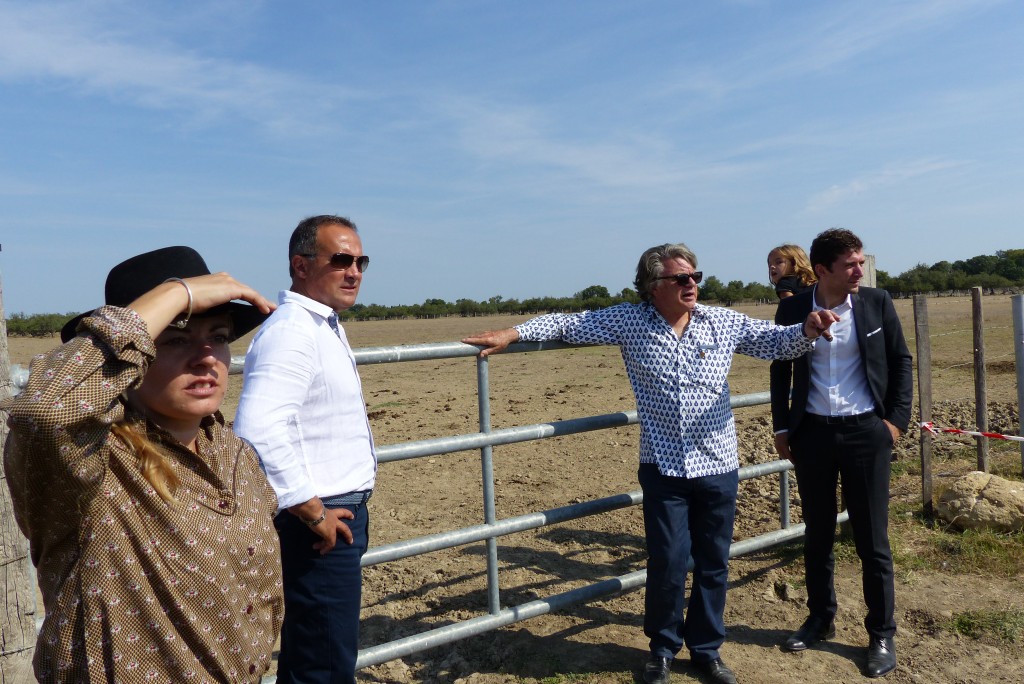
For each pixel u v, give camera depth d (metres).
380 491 6.64
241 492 1.70
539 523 3.56
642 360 3.31
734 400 4.27
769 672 3.44
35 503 1.44
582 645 3.69
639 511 5.91
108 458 1.45
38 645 1.49
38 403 1.31
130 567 1.46
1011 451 6.82
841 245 3.50
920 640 3.71
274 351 2.22
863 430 3.54
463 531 3.31
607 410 10.74
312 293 2.45
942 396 10.07
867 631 3.63
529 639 3.78
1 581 2.33
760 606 4.15
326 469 2.34
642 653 3.59
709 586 3.31
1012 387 10.60
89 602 1.44
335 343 2.39
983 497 4.95
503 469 7.36
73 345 1.38
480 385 3.35
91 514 1.44
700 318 3.36
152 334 1.42
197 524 1.54
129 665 1.46
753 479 6.48
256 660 1.66
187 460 1.60
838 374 3.61
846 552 4.75
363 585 4.57
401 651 3.16
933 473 6.28
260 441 2.12
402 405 12.30
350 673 2.41
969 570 4.40
